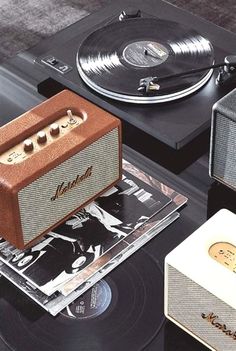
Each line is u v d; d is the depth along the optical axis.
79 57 1.83
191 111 1.73
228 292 1.23
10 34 2.74
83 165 1.47
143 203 1.57
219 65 1.77
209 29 1.99
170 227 1.55
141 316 1.40
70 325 1.39
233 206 1.59
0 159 1.42
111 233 1.51
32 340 1.37
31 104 1.83
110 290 1.44
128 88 1.74
